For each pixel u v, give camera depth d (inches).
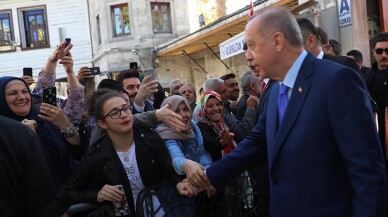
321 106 70.7
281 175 75.5
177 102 122.4
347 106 68.6
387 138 127.0
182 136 116.9
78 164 117.0
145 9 698.2
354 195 68.6
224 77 217.2
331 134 70.7
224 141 131.0
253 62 77.2
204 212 117.1
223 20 433.4
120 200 101.3
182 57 696.4
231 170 89.4
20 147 67.4
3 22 770.2
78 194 105.3
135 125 111.2
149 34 699.4
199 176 94.4
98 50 749.3
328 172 70.9
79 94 133.8
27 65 770.2
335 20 255.4
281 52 74.2
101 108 105.3
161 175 109.6
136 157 106.4
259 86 176.7
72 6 768.3
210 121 140.5
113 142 107.7
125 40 698.2
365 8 240.4
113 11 709.9
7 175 65.1
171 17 720.3
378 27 265.3
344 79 69.7
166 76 692.7
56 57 136.2
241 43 308.2
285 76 76.1
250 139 89.9
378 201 65.5
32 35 774.5
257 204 122.0
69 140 120.6
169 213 108.5
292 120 73.1
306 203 72.0
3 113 110.7
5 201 65.1
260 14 76.3
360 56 195.8
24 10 768.9
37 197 68.1
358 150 67.1
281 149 74.8
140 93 152.9
